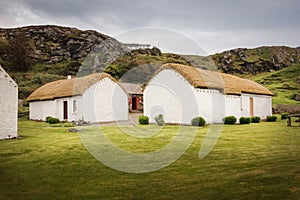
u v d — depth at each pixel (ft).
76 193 19.90
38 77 148.36
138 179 23.02
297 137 44.98
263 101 91.56
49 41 213.05
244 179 22.15
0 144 41.24
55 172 25.35
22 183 22.30
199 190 19.98
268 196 18.33
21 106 110.83
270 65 239.50
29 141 43.91
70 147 37.78
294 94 138.00
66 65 182.91
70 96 79.15
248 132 51.85
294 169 24.72
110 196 19.24
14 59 177.99
